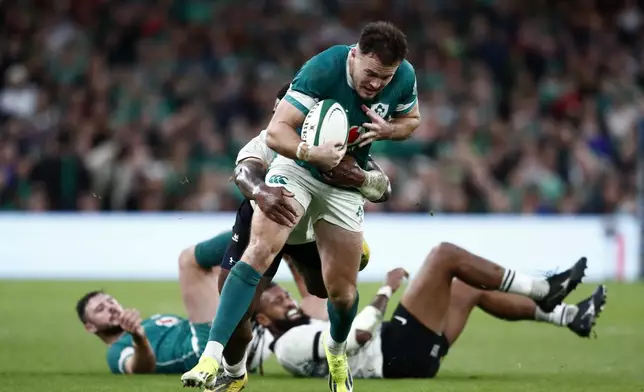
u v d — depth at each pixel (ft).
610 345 101.45
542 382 77.77
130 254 181.68
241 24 235.61
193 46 227.81
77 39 225.97
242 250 69.15
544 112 222.28
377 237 180.24
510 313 80.84
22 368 86.12
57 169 184.96
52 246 181.06
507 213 191.31
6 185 185.68
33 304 138.21
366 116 65.92
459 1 244.63
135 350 78.84
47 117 205.77
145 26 230.89
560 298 76.64
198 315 80.43
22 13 231.50
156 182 187.62
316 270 70.49
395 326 78.95
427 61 228.84
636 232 182.60
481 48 233.14
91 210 185.47
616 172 205.36
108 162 188.24
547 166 197.77
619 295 149.59
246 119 211.20
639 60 242.78
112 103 210.38
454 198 189.67
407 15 243.19
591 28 244.42
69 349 98.73
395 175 190.29
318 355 78.02
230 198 187.93
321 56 64.34
